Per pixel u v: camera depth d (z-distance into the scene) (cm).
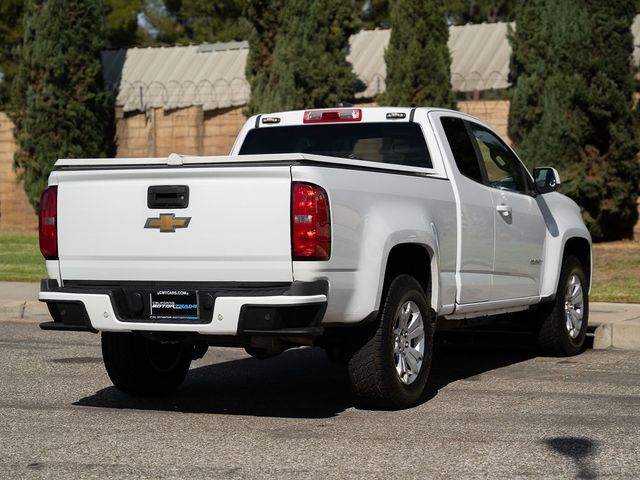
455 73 2216
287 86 2142
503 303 955
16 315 1354
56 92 2364
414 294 803
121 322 744
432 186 841
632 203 1933
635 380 927
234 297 705
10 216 2556
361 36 2412
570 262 1081
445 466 616
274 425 739
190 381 938
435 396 855
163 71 2520
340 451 654
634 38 2081
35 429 720
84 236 764
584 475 595
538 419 753
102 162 760
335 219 716
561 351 1073
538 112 1928
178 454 647
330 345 794
